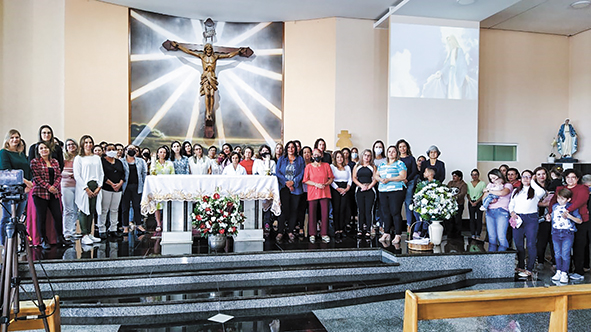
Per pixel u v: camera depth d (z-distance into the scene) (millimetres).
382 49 8875
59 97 7590
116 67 8008
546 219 5234
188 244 5332
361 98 8797
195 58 8672
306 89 8797
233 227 5012
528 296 2164
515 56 9430
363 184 5914
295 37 8836
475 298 2092
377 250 5227
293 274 4535
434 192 5344
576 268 5090
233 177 5375
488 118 9305
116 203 5887
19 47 7340
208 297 3859
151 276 4191
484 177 9367
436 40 8047
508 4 7336
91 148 5449
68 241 5414
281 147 6227
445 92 8070
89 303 3686
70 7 7609
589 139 9219
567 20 8766
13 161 4684
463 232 7625
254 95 8844
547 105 9617
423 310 2078
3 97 7238
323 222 5652
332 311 3861
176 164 6391
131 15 8141
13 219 2127
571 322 3717
